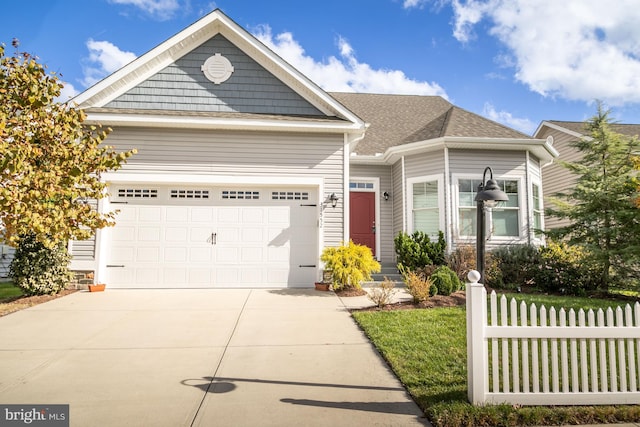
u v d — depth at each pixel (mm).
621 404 3299
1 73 5078
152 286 9055
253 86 9844
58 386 3699
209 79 9758
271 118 9297
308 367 4230
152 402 3363
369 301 7734
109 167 5871
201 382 3812
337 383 3807
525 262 9461
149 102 9539
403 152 11508
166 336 5363
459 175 10820
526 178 10984
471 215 10766
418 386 3650
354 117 9633
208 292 8695
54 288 8117
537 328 3312
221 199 9438
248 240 9383
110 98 9461
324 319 6293
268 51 9680
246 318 6355
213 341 5148
